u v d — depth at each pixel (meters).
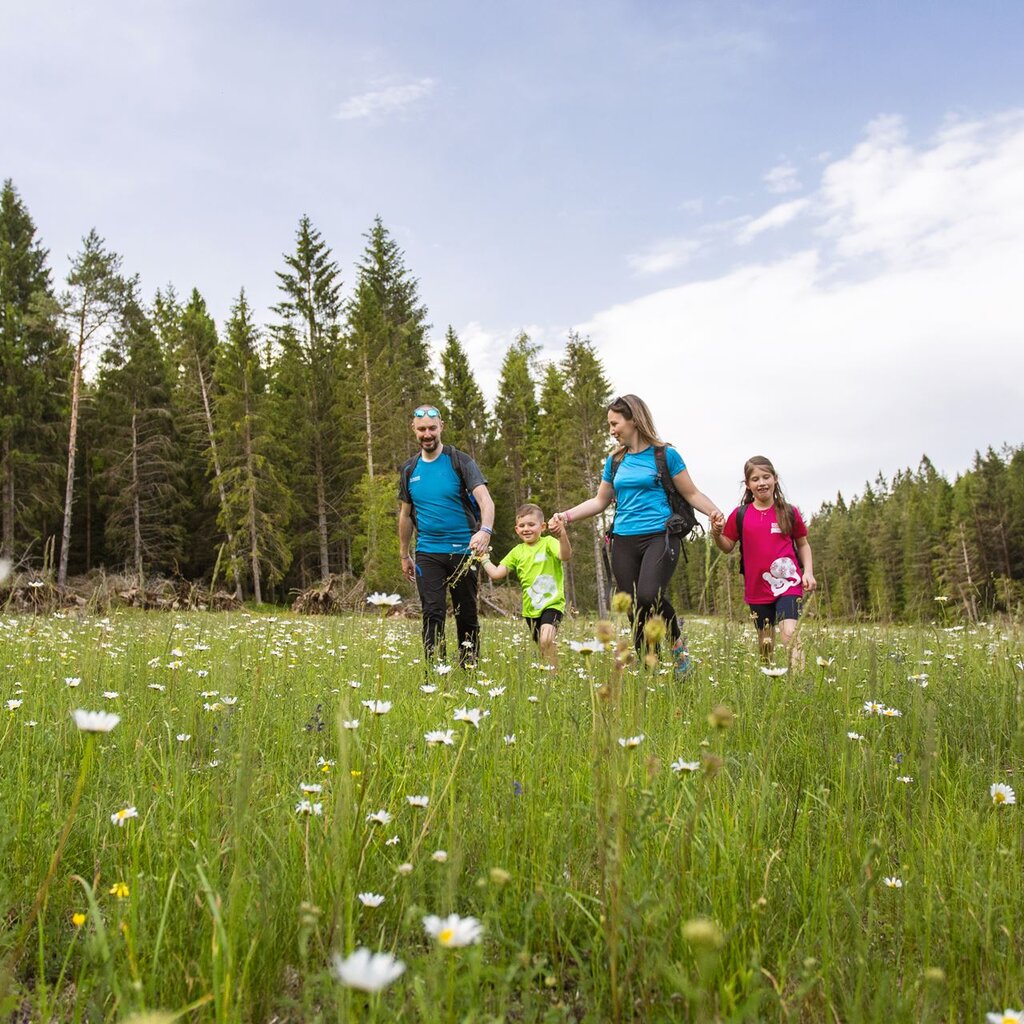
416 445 45.81
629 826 1.69
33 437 37.81
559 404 51.12
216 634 7.75
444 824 2.10
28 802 2.29
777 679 3.45
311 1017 1.31
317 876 1.76
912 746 2.79
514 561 6.30
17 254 39.88
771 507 5.86
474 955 1.26
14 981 1.58
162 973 1.49
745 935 1.61
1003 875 1.91
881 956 1.67
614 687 1.72
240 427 40.41
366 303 48.25
